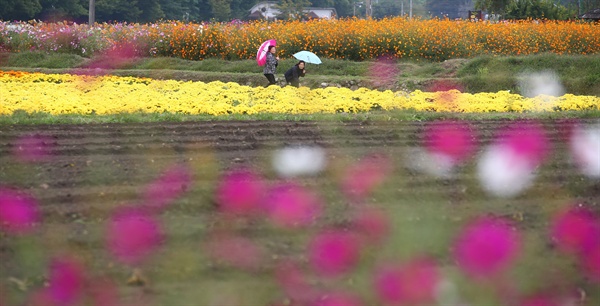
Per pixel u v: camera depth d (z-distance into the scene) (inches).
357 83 2354.8
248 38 2930.6
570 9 5241.1
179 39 2950.3
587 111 1557.6
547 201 738.2
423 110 1595.7
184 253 567.8
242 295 497.4
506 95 1924.2
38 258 554.3
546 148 1060.5
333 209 681.0
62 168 836.0
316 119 1310.3
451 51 2842.0
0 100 1443.2
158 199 700.7
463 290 507.5
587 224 659.4
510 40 2881.4
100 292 498.3
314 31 2903.5
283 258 561.3
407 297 490.6
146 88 1852.9
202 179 788.6
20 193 716.7
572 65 2468.0
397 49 2844.5
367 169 845.8
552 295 511.2
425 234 609.9
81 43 2997.0
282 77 2406.5
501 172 844.0
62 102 1448.1
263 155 938.7
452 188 769.6
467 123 1306.6
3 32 3002.0
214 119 1285.7
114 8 7106.3
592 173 860.6
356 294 499.2
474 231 606.9
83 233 606.5
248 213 670.5
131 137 1073.5
